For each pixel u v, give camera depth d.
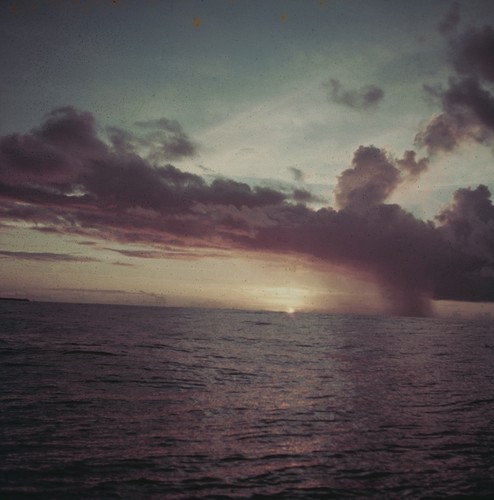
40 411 8.86
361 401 10.84
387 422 8.94
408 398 11.33
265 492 5.50
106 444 7.07
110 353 18.34
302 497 5.38
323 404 10.41
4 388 10.84
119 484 5.59
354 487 5.71
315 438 7.73
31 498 5.15
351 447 7.30
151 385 12.05
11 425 7.84
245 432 7.98
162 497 5.27
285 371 15.34
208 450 6.97
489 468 6.48
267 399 10.78
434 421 9.09
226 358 18.42
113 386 11.69
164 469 6.13
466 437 8.00
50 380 12.12
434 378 14.80
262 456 6.77
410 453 7.06
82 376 12.93
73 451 6.70
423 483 5.88
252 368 15.82
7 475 5.73
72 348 19.41
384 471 6.27
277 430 8.16
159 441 7.32
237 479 5.88
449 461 6.73
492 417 9.55
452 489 5.71
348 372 15.51
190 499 5.24
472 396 11.84
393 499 5.38
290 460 6.63
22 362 15.00
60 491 5.34
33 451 6.62
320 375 14.66
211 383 12.66
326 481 5.89
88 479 5.71
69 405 9.46
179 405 9.89
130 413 9.02
